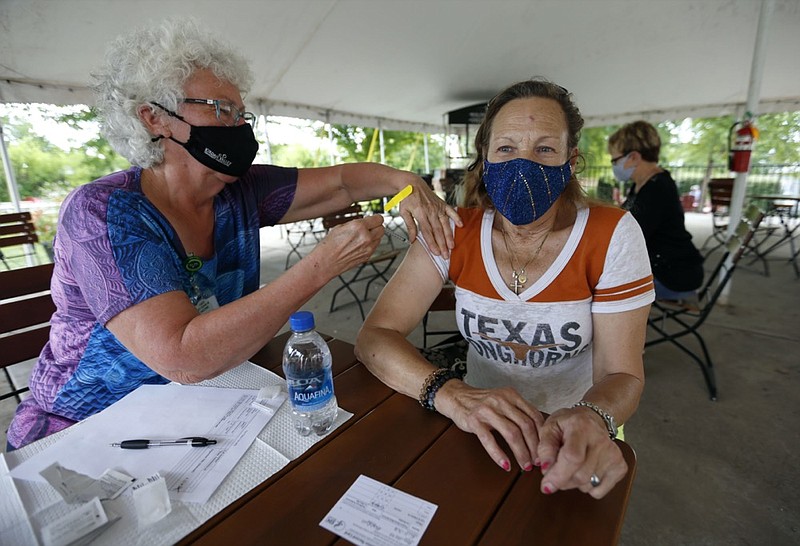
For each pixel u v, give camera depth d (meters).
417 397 0.86
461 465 0.67
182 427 0.79
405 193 1.05
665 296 2.32
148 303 0.76
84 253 0.79
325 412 0.82
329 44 4.66
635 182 2.59
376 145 16.48
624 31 4.74
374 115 8.65
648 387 2.29
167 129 0.94
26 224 4.34
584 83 6.67
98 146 10.69
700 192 11.18
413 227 1.13
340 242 0.78
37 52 3.68
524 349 1.08
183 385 0.95
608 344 0.99
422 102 8.01
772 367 2.45
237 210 1.23
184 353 0.71
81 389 1.02
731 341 2.80
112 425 0.80
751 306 3.45
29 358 1.42
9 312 1.38
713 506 1.51
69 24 3.36
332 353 1.12
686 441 1.85
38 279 1.44
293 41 4.46
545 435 0.67
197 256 1.09
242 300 0.75
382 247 6.38
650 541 1.39
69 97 4.54
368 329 1.06
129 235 0.82
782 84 6.38
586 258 0.98
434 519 0.57
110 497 0.62
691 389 2.25
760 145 14.39
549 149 0.98
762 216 2.24
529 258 1.05
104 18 3.38
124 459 0.70
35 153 9.98
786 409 2.04
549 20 4.47
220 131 0.96
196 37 0.95
